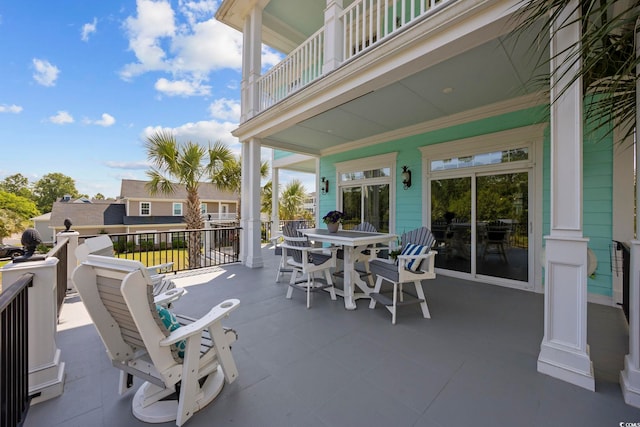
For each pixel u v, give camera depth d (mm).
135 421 1529
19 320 1482
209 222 8203
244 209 6035
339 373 1975
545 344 1959
